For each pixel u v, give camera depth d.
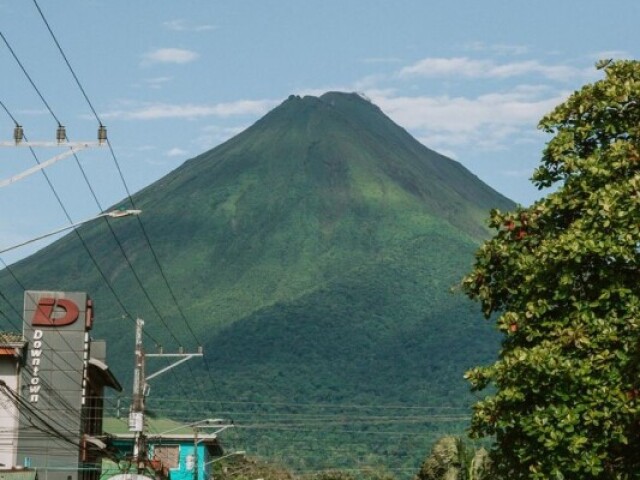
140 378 67.38
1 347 77.56
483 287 39.19
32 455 79.25
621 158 37.28
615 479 33.78
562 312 36.12
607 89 39.41
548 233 38.16
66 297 83.69
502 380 35.12
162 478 94.31
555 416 33.69
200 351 70.31
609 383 33.72
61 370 82.50
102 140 34.19
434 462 91.31
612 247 34.72
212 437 110.50
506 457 36.44
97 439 84.50
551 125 40.00
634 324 32.97
